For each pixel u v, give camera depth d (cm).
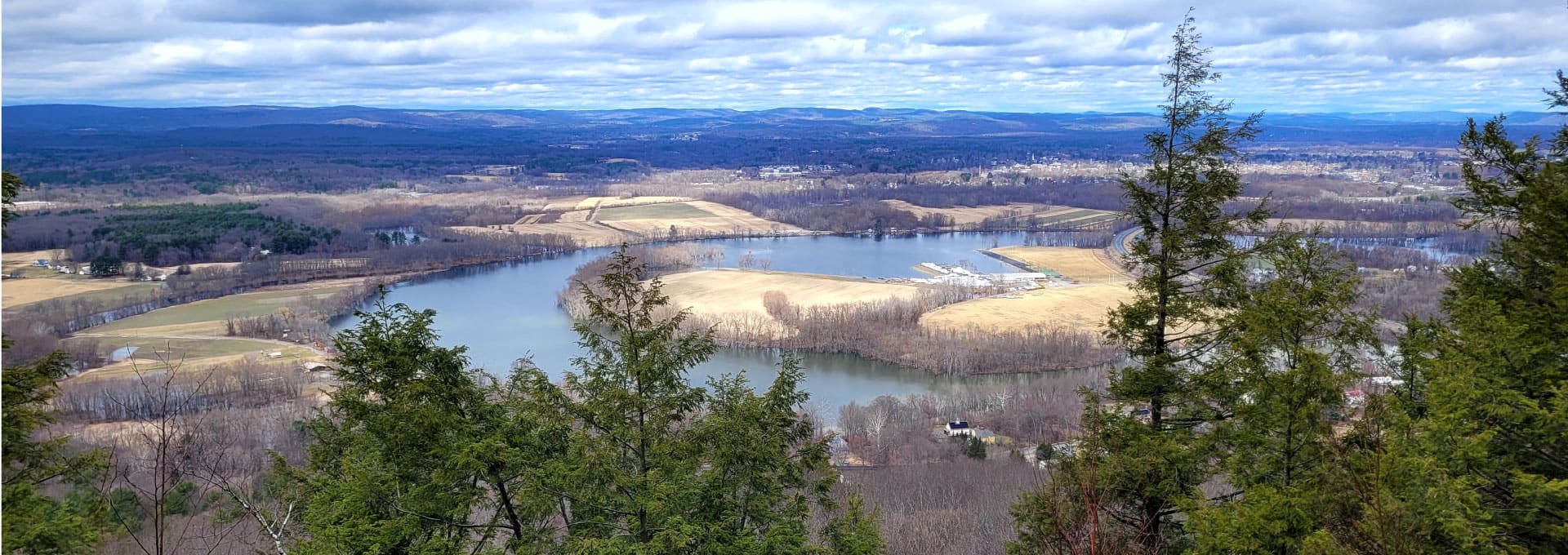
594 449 1998
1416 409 2186
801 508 2288
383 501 2033
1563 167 2298
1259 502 1789
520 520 2150
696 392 2184
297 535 2205
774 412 2262
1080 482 1859
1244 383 2098
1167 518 2331
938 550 3884
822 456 2358
